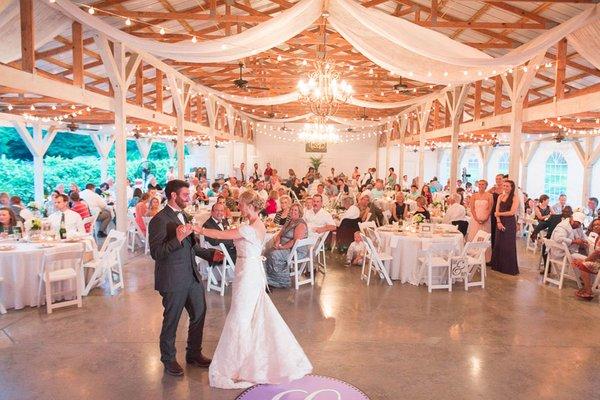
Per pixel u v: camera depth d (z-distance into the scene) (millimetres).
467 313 5168
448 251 6445
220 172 22484
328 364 3807
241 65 10883
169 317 3525
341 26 6305
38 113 9719
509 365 3844
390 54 6688
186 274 3518
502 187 7418
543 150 16578
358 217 8586
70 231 6184
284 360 3334
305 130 10156
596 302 5684
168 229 3398
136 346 4113
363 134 23016
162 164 23703
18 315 4902
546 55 8398
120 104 7512
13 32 5711
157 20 7965
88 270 5855
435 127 14672
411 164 23172
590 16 5688
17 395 3250
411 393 3352
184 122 11828
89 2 6297
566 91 10336
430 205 11125
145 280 6395
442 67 6914
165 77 11031
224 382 3381
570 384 3531
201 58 6172
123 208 7543
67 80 7453
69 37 7352
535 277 6984
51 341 4211
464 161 22156
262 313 3424
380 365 3801
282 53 9773
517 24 6953
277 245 6137
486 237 6461
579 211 7809
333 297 5715
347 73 12617
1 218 5938
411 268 6449
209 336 4363
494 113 10094
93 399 3211
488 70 6742
